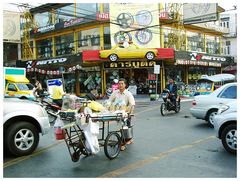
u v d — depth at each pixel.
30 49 29.12
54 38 27.98
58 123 5.76
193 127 9.73
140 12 23.88
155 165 5.64
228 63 29.42
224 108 6.67
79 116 5.64
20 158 6.20
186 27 27.41
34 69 27.16
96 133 5.80
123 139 6.73
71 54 24.89
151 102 19.52
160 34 24.80
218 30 30.89
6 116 6.13
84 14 24.78
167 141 7.68
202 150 6.71
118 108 6.96
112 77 24.67
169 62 24.53
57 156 6.34
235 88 9.50
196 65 26.61
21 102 6.54
